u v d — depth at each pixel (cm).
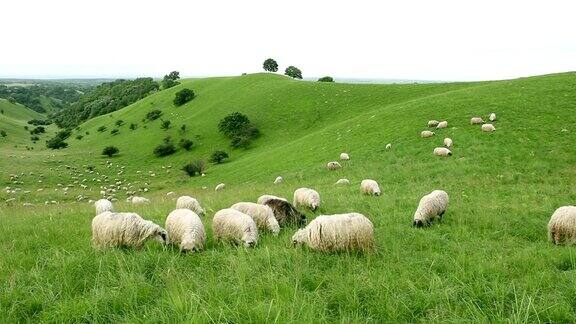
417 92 6644
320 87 8038
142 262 830
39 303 669
